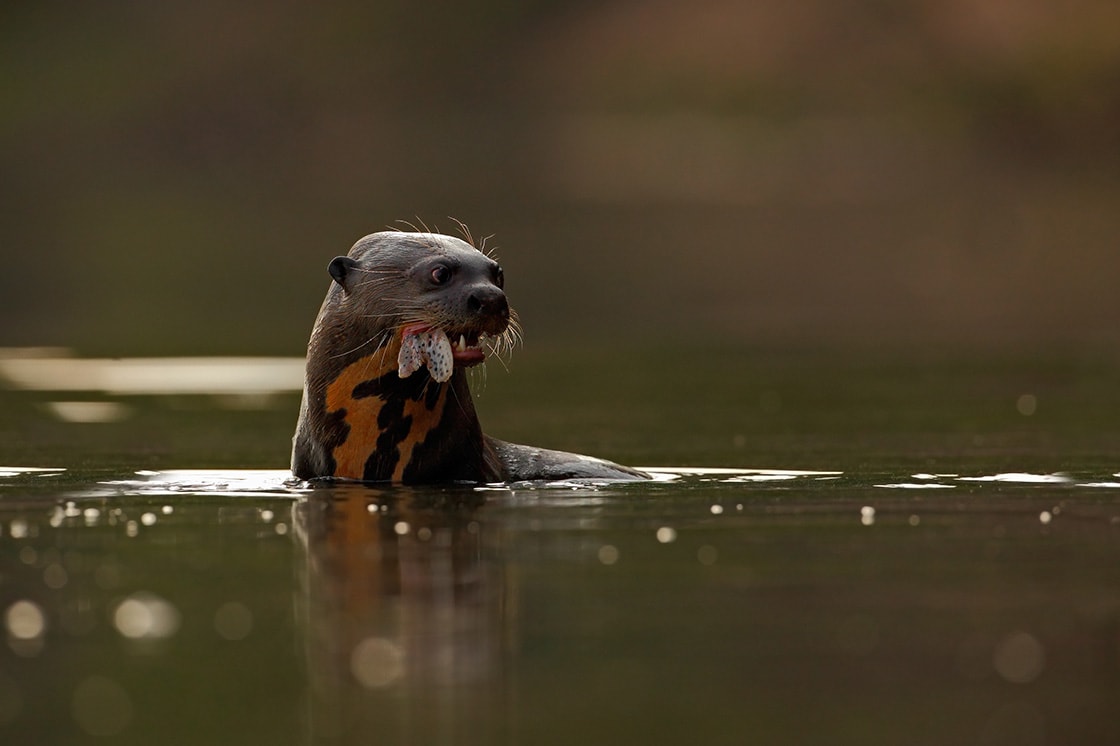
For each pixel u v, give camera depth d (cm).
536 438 4462
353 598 2055
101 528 2641
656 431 4631
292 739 1493
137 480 3356
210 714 1569
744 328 9581
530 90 14250
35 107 13550
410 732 1516
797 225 12575
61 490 3162
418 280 3177
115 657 1778
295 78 14062
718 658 1762
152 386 6256
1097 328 9381
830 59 14175
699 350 8181
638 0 15025
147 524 2684
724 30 14562
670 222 12525
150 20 14475
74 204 12581
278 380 6556
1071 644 1811
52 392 6009
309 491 3130
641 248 12106
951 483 3234
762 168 13338
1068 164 13400
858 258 11988
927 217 12700
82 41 14250
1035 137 13588
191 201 12769
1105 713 1560
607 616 1958
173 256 11769
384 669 1727
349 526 2641
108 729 1528
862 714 1565
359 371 3238
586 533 2561
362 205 12788
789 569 2250
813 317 10256
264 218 12538
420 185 13075
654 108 14050
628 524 2661
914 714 1566
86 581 2177
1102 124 13600
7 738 1508
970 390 6009
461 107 14050
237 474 3481
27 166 12975
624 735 1502
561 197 12962
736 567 2262
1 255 11631
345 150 13525
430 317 3128
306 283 11175
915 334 9112
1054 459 3728
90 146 13275
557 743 1481
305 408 3394
